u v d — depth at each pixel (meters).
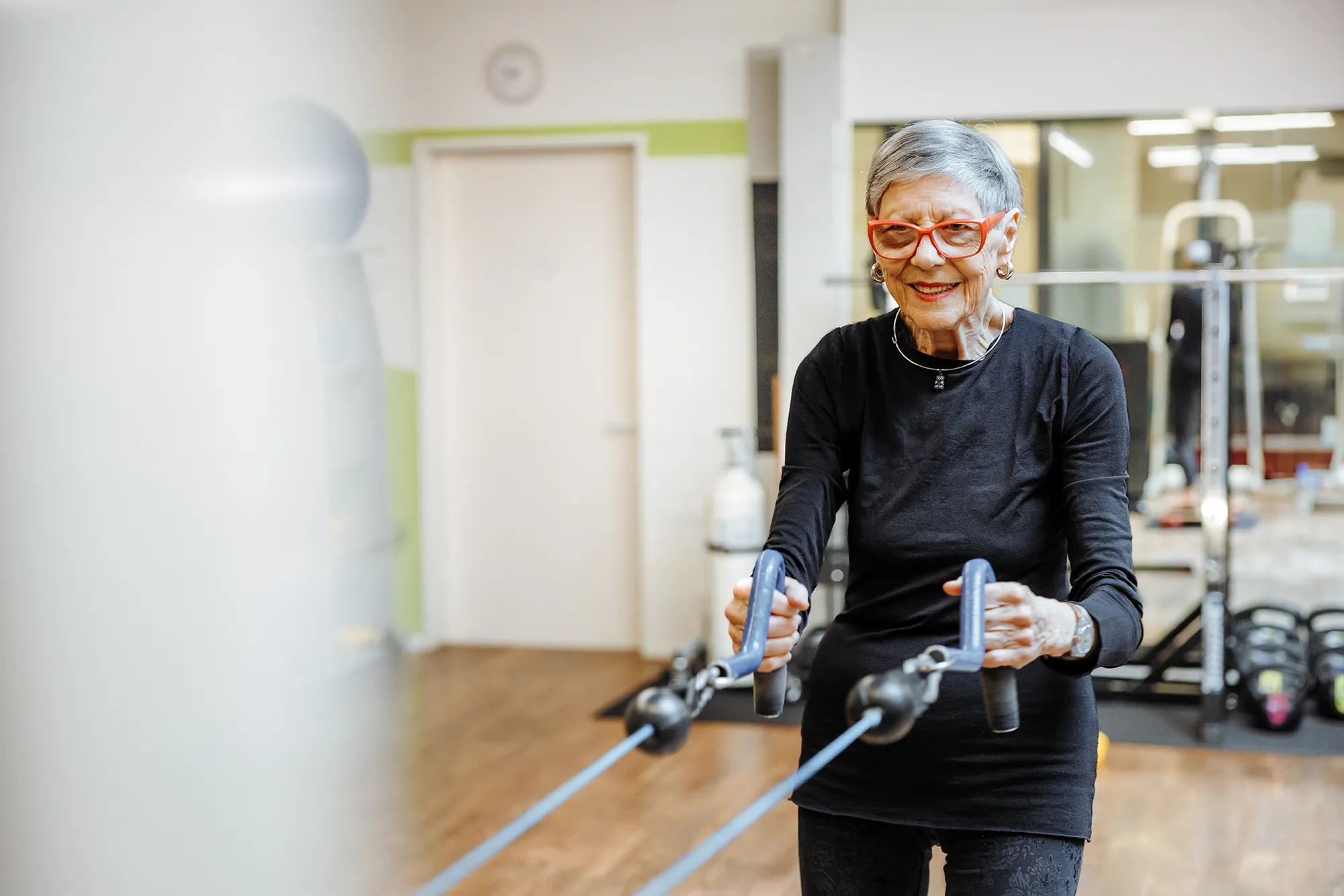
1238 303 5.11
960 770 1.33
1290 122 5.14
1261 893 3.10
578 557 6.07
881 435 1.42
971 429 1.37
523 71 5.85
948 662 1.03
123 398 0.40
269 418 0.43
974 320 1.35
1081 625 1.17
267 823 0.42
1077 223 5.30
